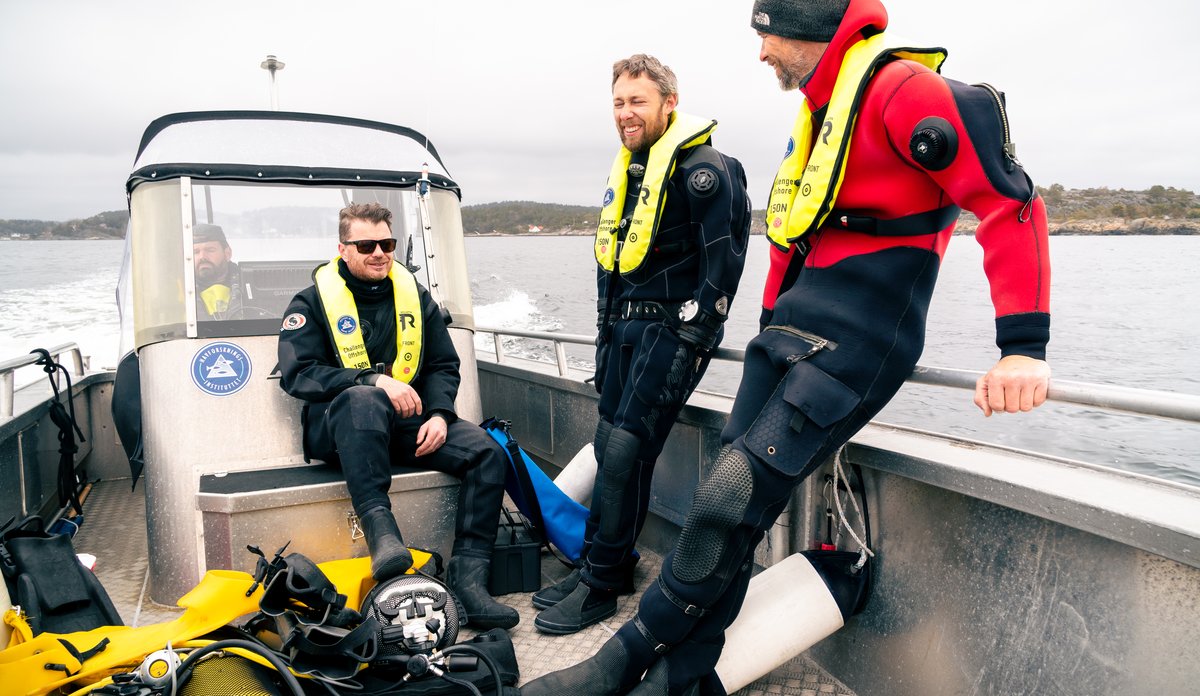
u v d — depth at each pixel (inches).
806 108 73.1
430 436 110.1
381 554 93.2
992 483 65.4
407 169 139.4
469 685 76.6
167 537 111.3
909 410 279.7
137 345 120.7
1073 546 60.9
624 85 98.7
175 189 123.1
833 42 67.0
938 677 74.1
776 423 69.0
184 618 86.6
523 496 116.6
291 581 85.0
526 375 169.0
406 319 116.5
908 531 77.5
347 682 78.5
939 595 74.0
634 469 101.8
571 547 116.7
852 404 67.3
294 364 111.2
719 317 96.0
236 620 87.0
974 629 70.2
